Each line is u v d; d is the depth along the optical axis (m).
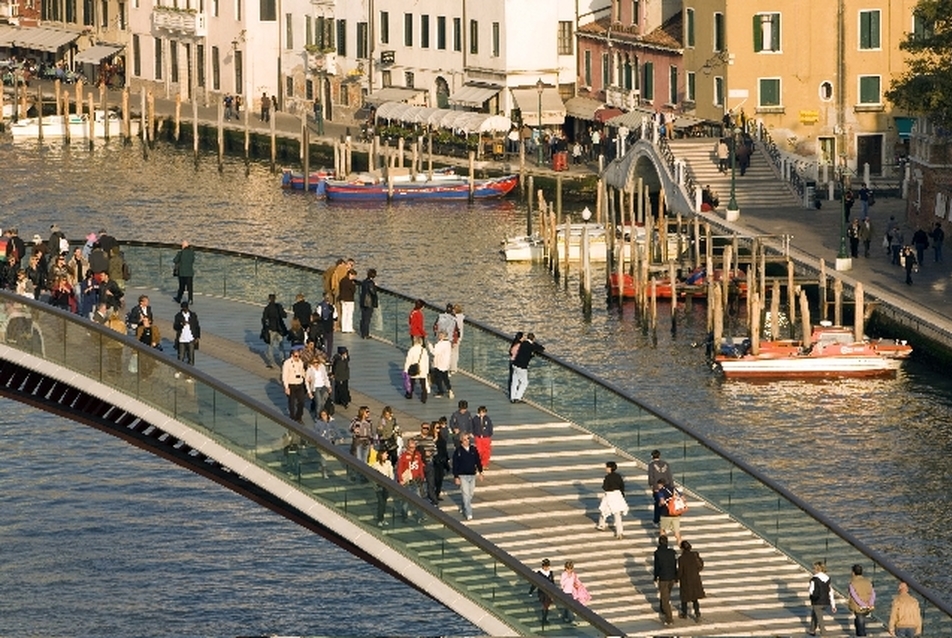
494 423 111.75
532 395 114.06
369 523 97.69
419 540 96.38
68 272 123.88
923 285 174.00
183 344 116.00
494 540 102.56
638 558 102.94
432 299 186.38
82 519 125.19
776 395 153.50
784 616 99.88
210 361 118.38
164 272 132.50
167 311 128.12
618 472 108.25
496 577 94.56
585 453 109.81
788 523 103.62
